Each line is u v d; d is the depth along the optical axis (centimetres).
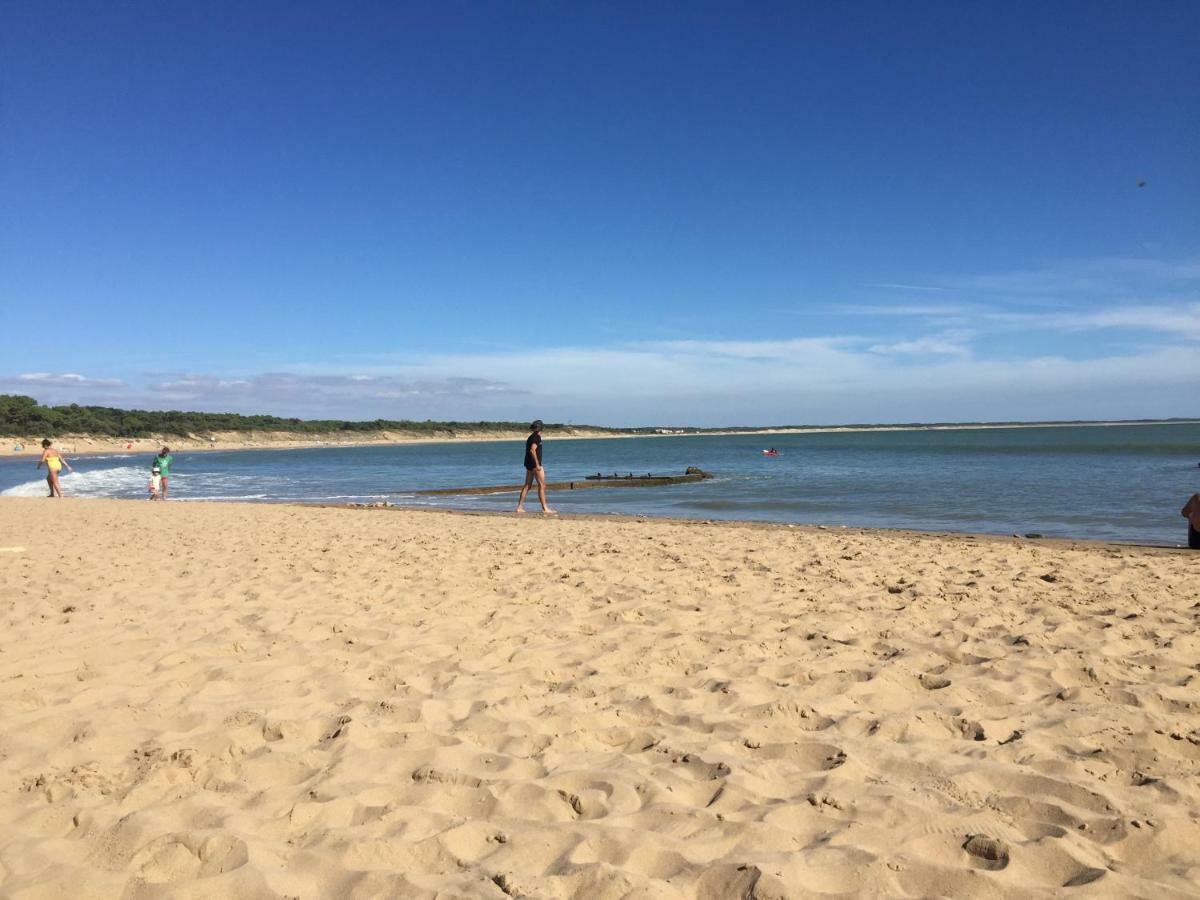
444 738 397
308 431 15050
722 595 732
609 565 902
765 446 10381
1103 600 697
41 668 514
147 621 642
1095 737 390
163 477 2473
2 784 349
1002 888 263
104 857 288
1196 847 290
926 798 330
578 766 368
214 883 269
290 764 371
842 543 1102
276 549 1065
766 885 260
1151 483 2620
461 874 276
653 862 282
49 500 2250
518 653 552
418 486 3344
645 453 7988
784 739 396
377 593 752
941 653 541
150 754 380
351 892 265
